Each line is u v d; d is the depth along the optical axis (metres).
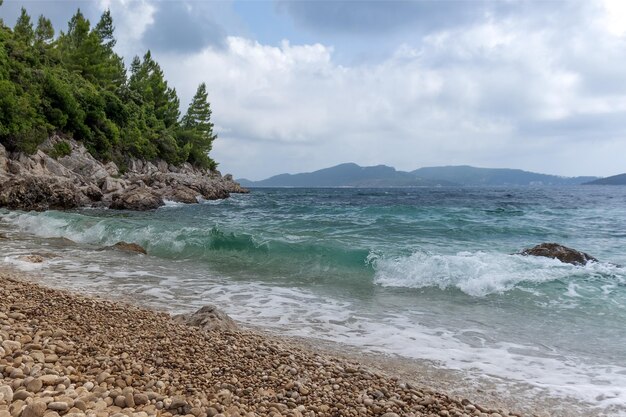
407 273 12.16
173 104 94.94
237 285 11.38
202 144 95.81
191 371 5.23
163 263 14.05
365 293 10.70
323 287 11.27
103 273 12.26
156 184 54.59
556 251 14.13
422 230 23.39
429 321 8.59
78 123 53.62
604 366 6.47
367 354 6.84
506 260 13.43
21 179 33.09
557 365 6.50
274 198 70.19
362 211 38.09
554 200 62.47
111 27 86.06
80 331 6.11
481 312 9.17
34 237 18.33
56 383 4.22
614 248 18.20
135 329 6.54
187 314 7.82
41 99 49.53
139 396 4.14
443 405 4.98
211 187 62.28
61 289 10.17
